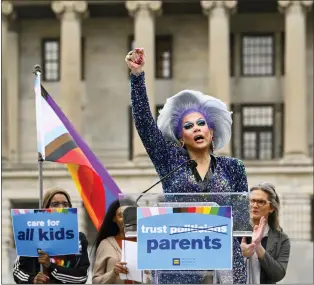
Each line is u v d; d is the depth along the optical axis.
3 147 78.56
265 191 18.30
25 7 81.06
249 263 17.70
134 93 15.36
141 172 76.44
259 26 82.88
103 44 83.62
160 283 14.36
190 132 15.50
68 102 79.25
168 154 15.52
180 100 15.75
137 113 15.38
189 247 14.08
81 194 21.06
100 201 21.11
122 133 82.81
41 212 16.66
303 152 78.12
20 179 76.44
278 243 18.30
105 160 82.31
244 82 82.62
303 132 78.50
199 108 15.77
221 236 14.06
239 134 82.00
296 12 79.25
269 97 82.44
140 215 14.09
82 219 69.38
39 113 19.53
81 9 79.81
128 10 79.62
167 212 14.08
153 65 79.19
